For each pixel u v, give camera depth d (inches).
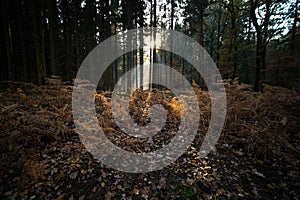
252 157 122.8
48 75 394.6
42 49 317.4
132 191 93.0
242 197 91.7
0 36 357.4
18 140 120.9
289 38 419.8
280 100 208.1
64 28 451.8
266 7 289.3
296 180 104.6
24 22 402.6
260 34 297.6
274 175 108.0
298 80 362.9
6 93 231.6
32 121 133.6
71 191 92.0
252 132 131.2
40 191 91.5
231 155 124.0
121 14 515.2
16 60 401.7
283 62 391.9
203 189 94.9
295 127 158.4
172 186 96.3
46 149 120.5
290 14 327.3
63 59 466.0
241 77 586.6
